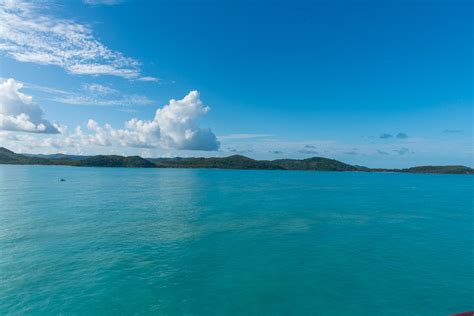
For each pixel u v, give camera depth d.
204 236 34.31
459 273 24.08
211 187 104.31
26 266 23.98
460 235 36.47
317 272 23.92
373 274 23.69
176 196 74.31
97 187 92.62
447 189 115.62
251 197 74.75
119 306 18.41
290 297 19.73
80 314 17.55
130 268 24.02
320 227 40.19
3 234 33.28
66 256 26.44
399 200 73.75
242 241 32.44
